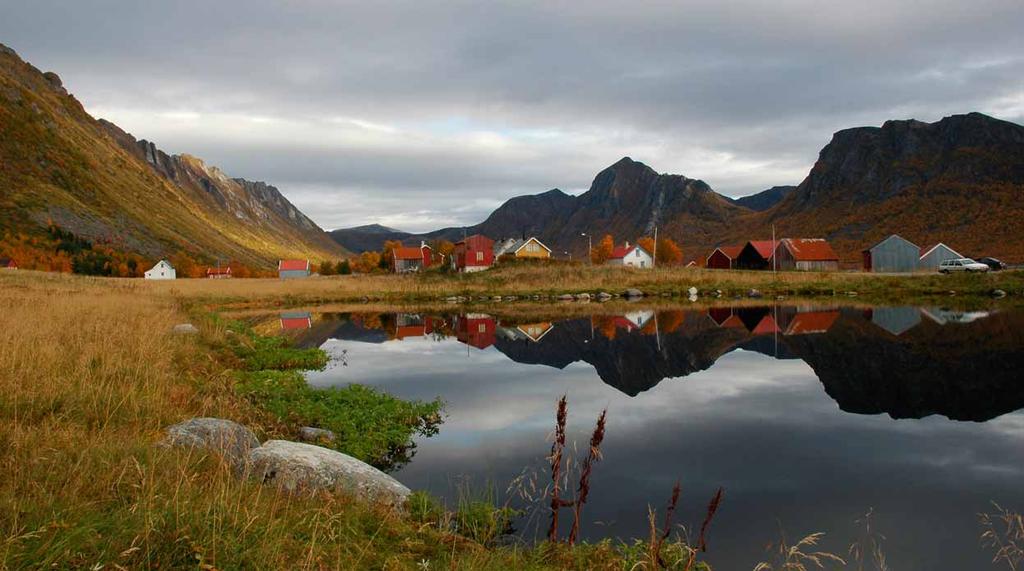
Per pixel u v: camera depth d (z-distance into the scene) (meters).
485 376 21.62
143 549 4.69
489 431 14.30
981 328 30.59
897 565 7.94
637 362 24.56
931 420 15.30
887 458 12.38
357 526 6.57
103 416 9.12
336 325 38.12
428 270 84.38
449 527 8.00
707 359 24.92
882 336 29.06
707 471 11.60
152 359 13.89
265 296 54.97
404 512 7.91
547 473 11.34
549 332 34.38
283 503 6.63
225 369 17.38
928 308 41.84
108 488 5.97
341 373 22.03
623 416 15.93
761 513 9.66
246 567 4.78
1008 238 120.81
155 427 8.95
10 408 8.68
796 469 11.75
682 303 51.34
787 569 7.65
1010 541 8.01
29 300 24.30
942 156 187.88
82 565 4.43
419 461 12.02
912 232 145.38
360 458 11.59
